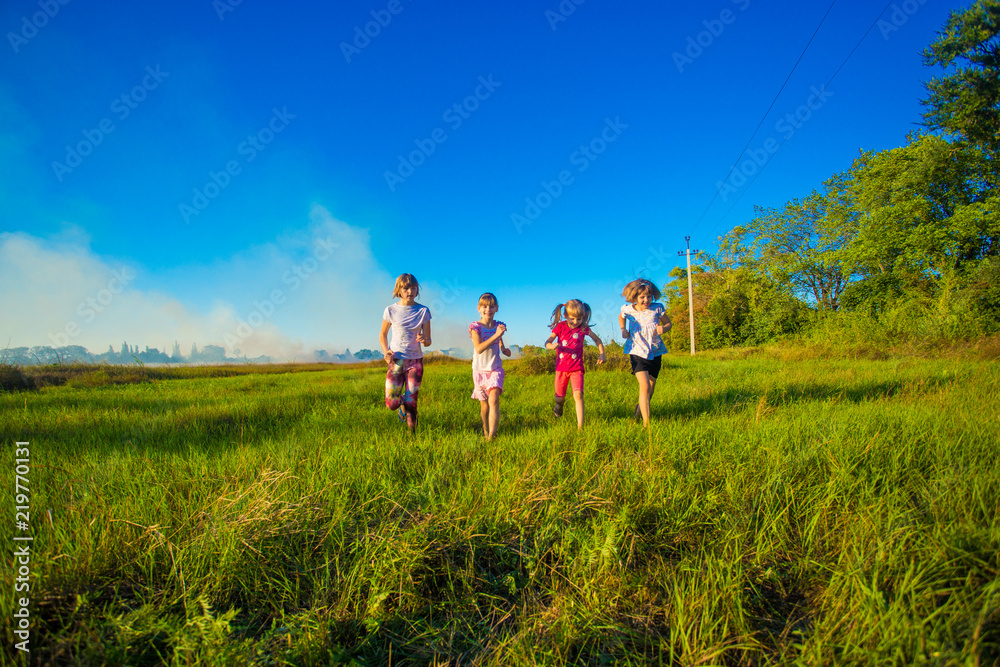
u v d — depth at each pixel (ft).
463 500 9.06
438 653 5.97
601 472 10.46
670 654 5.62
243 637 6.14
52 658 5.35
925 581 6.22
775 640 5.83
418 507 8.92
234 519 8.17
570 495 9.42
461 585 7.34
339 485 10.08
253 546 7.58
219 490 9.86
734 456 11.28
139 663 5.61
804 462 10.48
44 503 9.17
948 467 9.41
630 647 5.93
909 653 5.09
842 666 5.04
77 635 5.78
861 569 6.46
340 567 7.41
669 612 6.36
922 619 5.49
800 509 8.85
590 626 6.09
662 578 7.14
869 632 5.37
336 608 6.46
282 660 5.49
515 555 7.92
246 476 10.75
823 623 5.84
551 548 7.98
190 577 7.04
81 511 8.77
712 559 7.20
